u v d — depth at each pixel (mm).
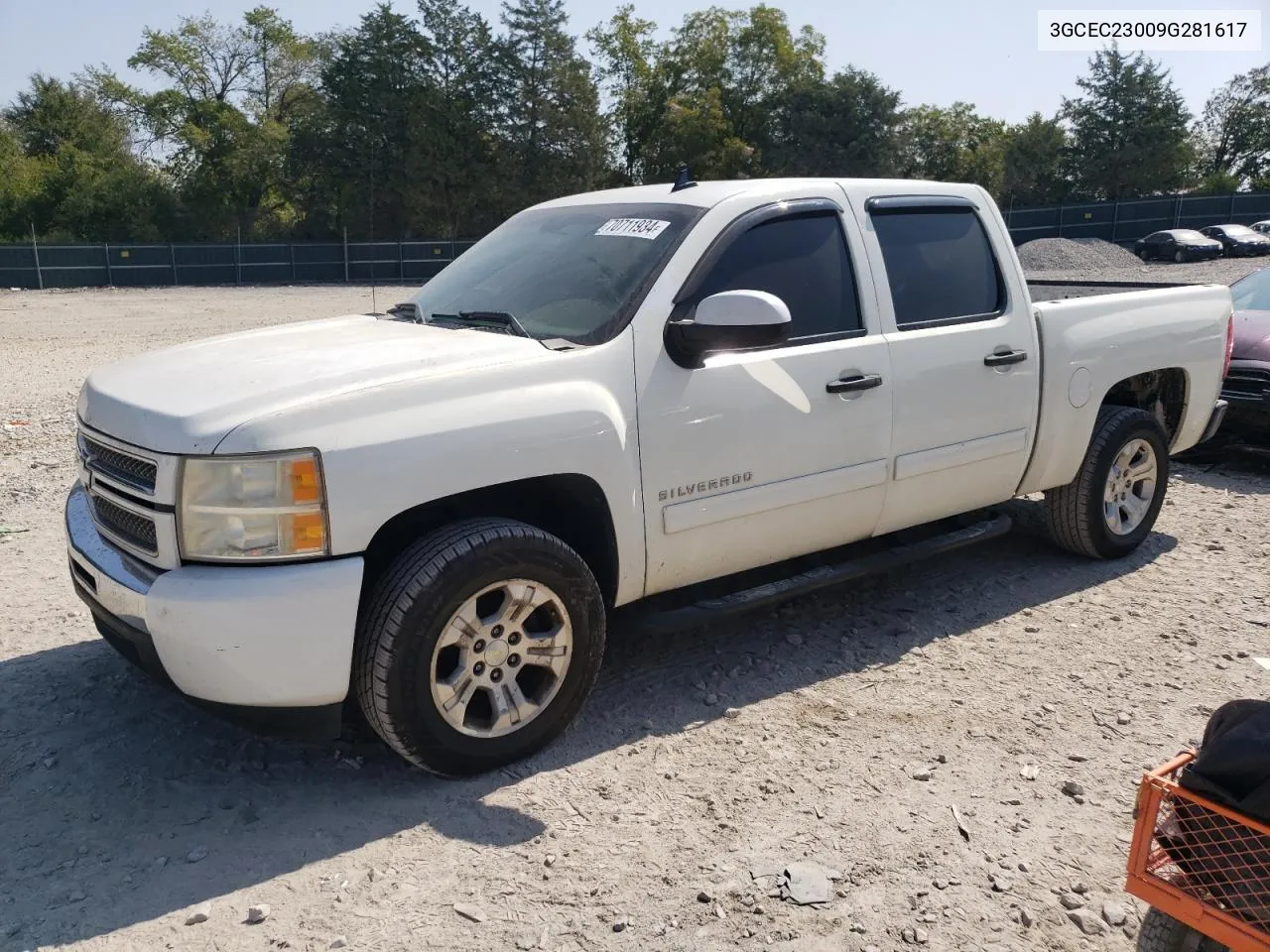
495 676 3445
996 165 65562
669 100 63000
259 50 66250
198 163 63625
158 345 18375
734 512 3979
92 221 59781
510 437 3363
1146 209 50375
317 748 3723
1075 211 50875
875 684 4230
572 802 3357
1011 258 4953
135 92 67750
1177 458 8219
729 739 3777
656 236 4023
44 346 18219
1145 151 66500
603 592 3852
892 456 4422
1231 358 7742
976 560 5730
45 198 60125
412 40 58719
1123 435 5402
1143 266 37969
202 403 3188
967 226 4855
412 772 3555
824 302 4242
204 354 3789
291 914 2822
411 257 49469
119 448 3338
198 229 61844
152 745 3738
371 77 58500
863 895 2910
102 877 2984
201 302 33062
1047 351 4980
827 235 4324
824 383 4148
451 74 59938
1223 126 78812
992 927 2791
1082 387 5148
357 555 3154
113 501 3387
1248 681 4254
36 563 5715
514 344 3641
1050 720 3934
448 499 3506
